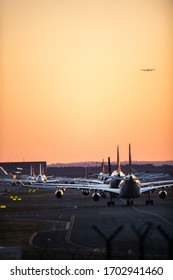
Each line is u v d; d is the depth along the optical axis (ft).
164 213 355.77
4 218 362.94
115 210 387.75
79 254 212.43
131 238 245.24
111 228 283.79
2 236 274.77
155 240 234.99
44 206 460.55
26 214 389.60
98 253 213.05
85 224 307.37
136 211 374.84
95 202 485.56
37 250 224.12
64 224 315.37
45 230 291.38
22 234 279.08
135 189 425.69
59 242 245.65
